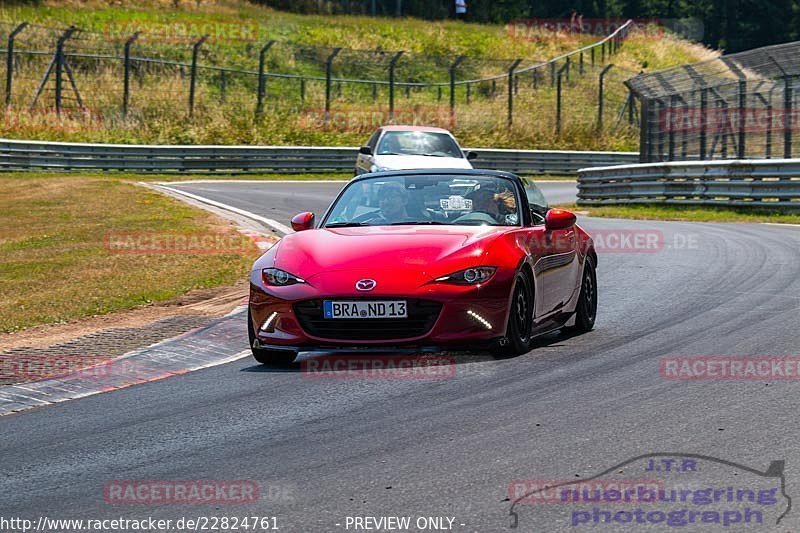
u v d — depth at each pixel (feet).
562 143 511.81
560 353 85.51
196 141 442.91
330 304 79.30
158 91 478.59
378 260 81.30
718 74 334.85
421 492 48.96
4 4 545.44
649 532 42.93
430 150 235.40
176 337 98.32
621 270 143.33
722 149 323.98
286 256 84.74
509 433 59.52
